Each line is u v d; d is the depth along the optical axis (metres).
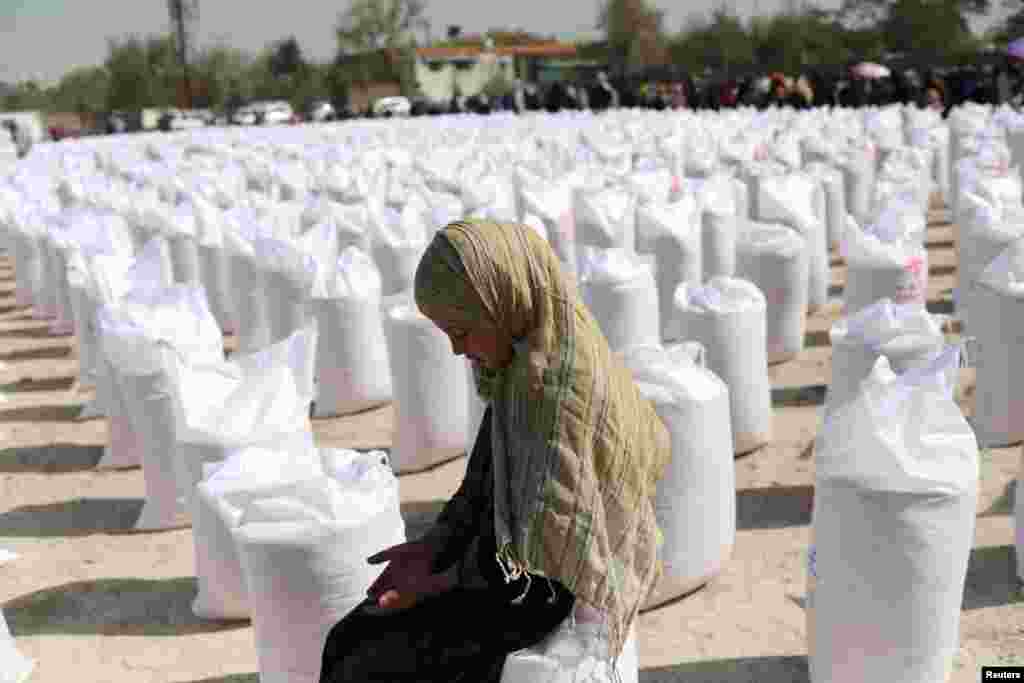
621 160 12.09
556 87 29.50
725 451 3.94
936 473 2.98
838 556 3.08
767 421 5.42
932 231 11.09
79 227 7.90
